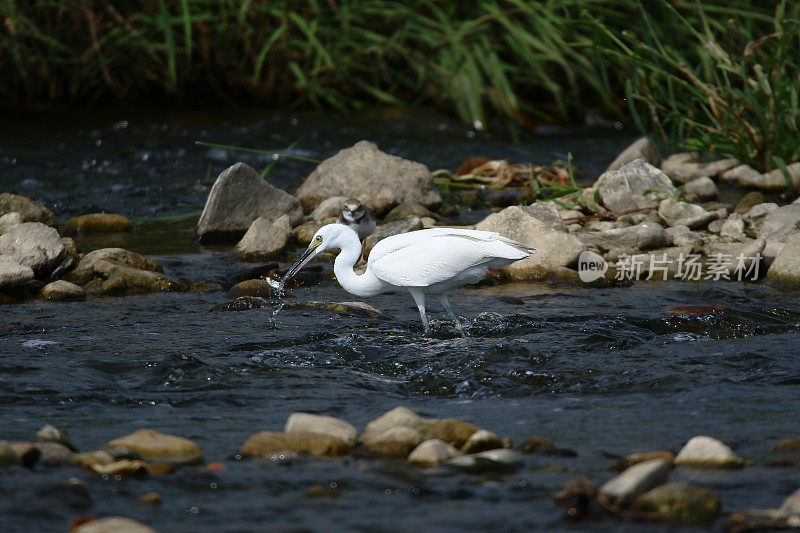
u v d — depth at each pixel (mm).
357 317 10820
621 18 26719
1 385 8078
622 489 5406
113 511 5379
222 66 27953
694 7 24859
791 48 17609
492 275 13016
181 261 13859
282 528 5133
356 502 5520
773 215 14219
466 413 7559
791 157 17891
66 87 27656
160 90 28578
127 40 26406
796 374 8289
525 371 8664
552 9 27594
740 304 11070
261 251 14180
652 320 10328
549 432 6953
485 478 5914
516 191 18422
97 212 17500
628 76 20734
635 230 14016
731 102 18078
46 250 12625
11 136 23891
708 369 8547
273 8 27359
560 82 29172
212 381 8430
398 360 9102
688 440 6660
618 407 7598
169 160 22109
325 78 27906
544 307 11297
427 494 5633
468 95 26703
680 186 17859
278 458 6348
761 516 5133
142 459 6312
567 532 5047
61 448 6371
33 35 26109
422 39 27938
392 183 16844
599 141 25109
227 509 5406
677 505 5199
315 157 22578
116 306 11383
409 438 6480
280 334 9977
